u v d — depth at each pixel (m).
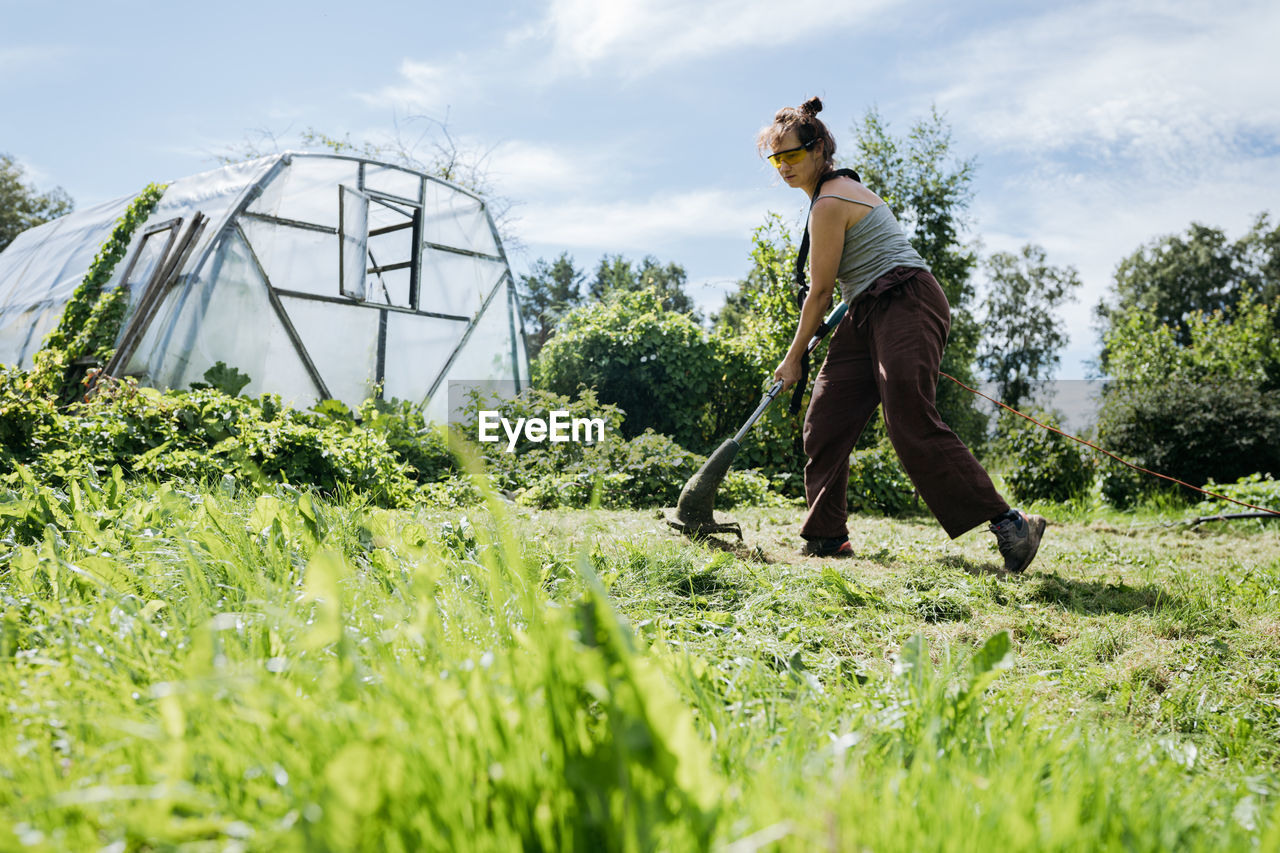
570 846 0.79
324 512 2.62
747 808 0.93
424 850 0.76
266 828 0.82
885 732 1.31
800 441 10.43
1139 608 2.94
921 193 15.65
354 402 9.00
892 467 8.70
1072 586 3.23
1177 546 5.27
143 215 9.25
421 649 1.38
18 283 11.12
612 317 12.48
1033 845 0.83
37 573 2.02
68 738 1.11
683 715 0.76
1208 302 39.06
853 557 3.88
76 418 5.38
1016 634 2.55
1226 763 1.64
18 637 1.54
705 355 12.02
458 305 10.10
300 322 8.66
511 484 6.99
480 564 2.26
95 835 0.90
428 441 7.73
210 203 8.66
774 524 5.46
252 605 1.73
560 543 2.97
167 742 0.89
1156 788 1.17
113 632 1.46
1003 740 1.29
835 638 2.36
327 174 9.01
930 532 5.38
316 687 1.13
